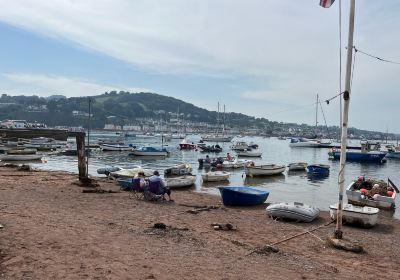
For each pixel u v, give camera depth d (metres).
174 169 38.84
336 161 71.75
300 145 120.19
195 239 12.40
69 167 45.91
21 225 11.80
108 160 59.19
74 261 8.77
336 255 12.43
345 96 12.91
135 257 9.55
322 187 35.06
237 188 24.36
